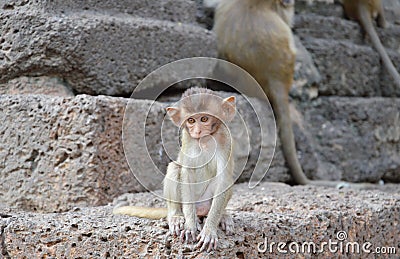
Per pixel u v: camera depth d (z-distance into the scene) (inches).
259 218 163.8
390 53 335.6
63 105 194.7
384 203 200.4
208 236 142.6
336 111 304.3
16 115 201.5
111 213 171.9
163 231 150.0
